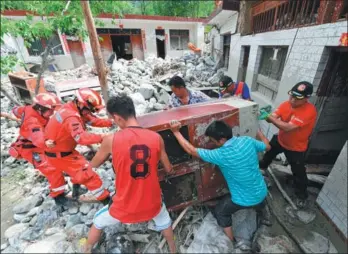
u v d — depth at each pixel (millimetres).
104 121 2621
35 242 2127
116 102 1523
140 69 10102
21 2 4656
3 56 3912
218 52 9641
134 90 7465
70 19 3793
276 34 3652
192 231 2068
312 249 1840
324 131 2709
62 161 2340
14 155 2533
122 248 1849
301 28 2873
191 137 1866
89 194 2641
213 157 1651
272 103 3793
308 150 2803
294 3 3266
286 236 2025
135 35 13039
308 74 2650
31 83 5711
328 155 2869
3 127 5008
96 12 5012
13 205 2820
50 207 2580
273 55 4012
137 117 2078
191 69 9672
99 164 1671
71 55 11367
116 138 1476
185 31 13969
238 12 6105
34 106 2492
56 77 8516
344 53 2332
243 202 1747
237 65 6344
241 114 1975
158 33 13562
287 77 3160
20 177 3350
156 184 1620
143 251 1938
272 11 4109
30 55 10383
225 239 1908
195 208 2285
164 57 14570
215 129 1639
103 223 1729
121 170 1491
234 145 1656
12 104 6328
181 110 2164
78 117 2213
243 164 1644
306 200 2336
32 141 2293
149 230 2090
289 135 2195
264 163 2736
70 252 1944
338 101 2555
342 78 2461
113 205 1649
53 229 2240
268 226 2143
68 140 2287
